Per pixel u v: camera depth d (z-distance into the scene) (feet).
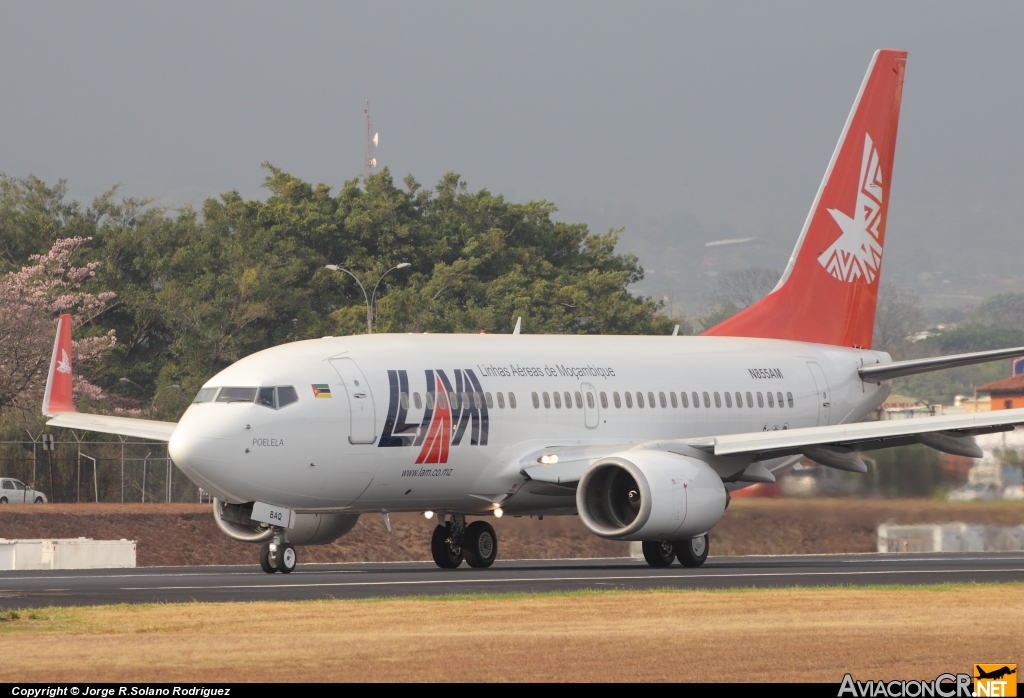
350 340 372.58
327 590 278.87
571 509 406.00
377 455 355.77
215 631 196.13
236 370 351.46
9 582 312.71
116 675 155.33
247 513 362.12
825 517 524.11
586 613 219.82
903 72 499.92
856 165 492.95
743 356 455.22
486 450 376.48
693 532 363.35
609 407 407.23
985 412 360.69
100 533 510.58
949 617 212.02
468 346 389.80
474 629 197.16
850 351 486.38
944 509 525.75
